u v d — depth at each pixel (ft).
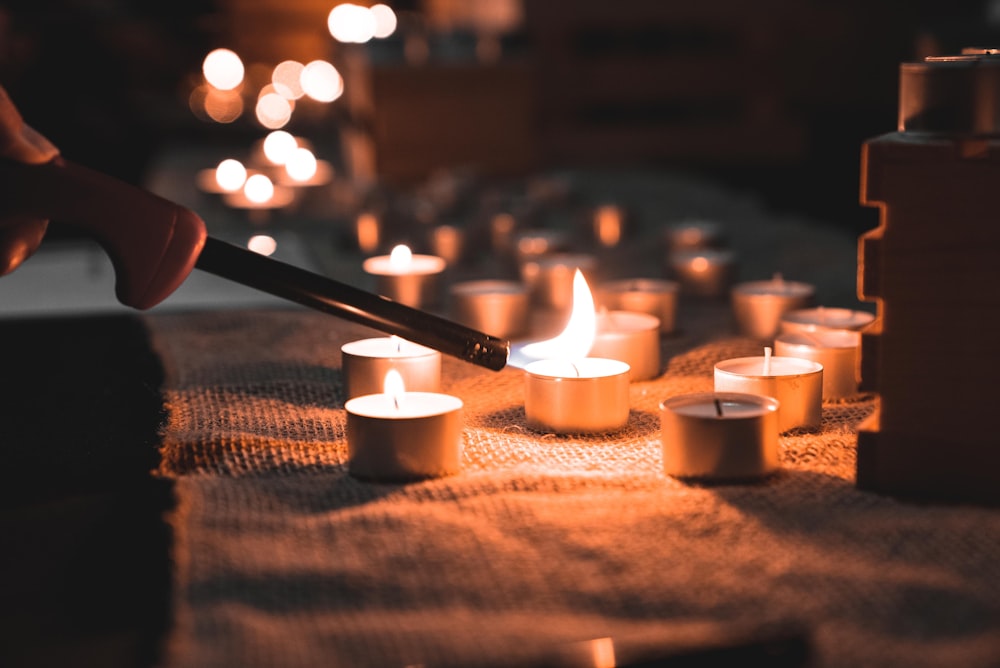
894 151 2.16
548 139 6.37
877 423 2.22
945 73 2.16
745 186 6.47
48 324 3.20
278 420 2.56
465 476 2.27
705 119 6.51
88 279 3.66
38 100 4.41
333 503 2.19
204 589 1.96
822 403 2.51
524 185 5.53
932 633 1.87
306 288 2.32
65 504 2.17
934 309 2.18
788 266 3.84
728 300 3.49
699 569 2.00
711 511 2.13
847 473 2.29
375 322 2.34
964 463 2.18
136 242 2.26
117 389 2.73
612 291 3.13
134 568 2.00
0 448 2.41
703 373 2.84
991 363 2.16
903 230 2.18
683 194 5.26
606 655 1.82
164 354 2.95
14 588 1.96
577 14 6.27
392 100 5.49
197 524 2.11
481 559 2.02
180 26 7.23
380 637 1.86
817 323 2.85
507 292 3.15
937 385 2.18
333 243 4.22
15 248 2.28
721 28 6.38
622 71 6.33
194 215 2.30
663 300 3.11
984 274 2.15
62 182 2.24
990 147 2.13
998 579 1.97
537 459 2.36
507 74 5.56
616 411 2.46
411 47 6.10
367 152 5.61
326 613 1.92
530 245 3.73
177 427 2.51
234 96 8.95
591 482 2.23
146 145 5.11
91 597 1.94
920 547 2.05
